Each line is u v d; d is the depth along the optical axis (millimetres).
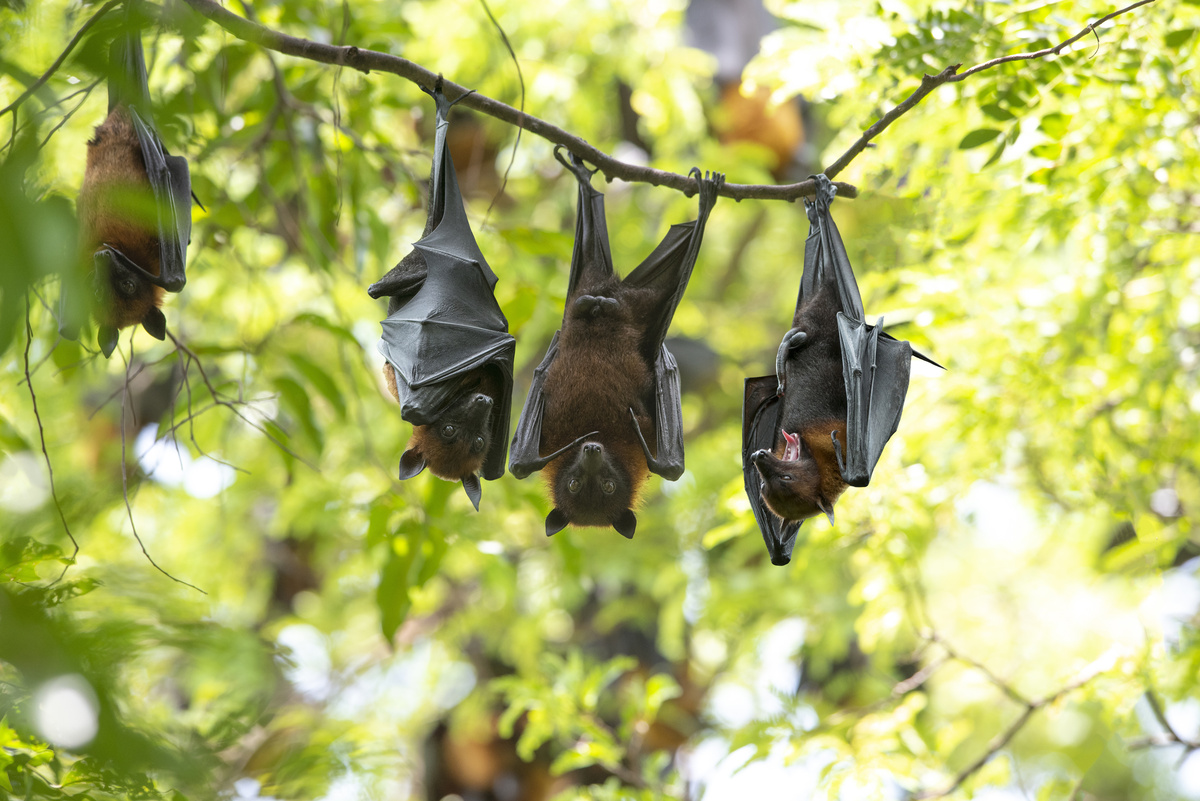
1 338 2836
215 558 20594
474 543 13547
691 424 23188
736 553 18359
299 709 11891
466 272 8156
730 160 17781
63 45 6852
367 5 13812
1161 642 11750
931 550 19953
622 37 17281
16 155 3287
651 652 20969
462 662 23016
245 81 14500
